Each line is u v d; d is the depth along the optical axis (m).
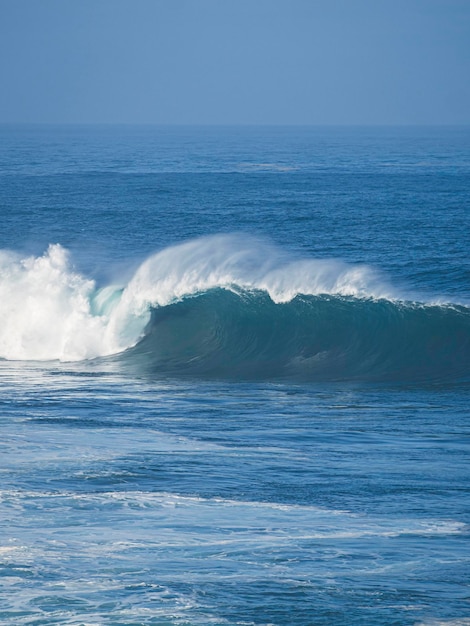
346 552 33.19
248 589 29.62
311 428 55.25
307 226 184.50
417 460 47.12
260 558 32.53
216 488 41.53
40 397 65.75
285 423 56.78
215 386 72.06
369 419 58.28
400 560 32.34
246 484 42.25
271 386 72.12
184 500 39.62
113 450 48.75
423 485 42.19
